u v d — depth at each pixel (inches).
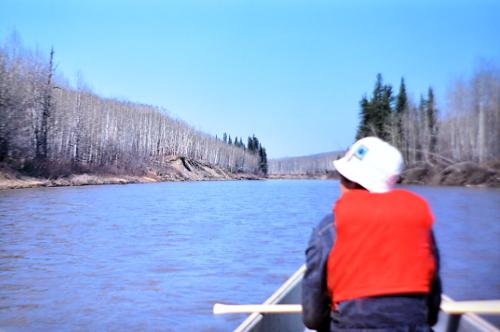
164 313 293.3
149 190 1878.7
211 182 3868.1
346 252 80.7
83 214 852.6
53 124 2003.0
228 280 378.6
